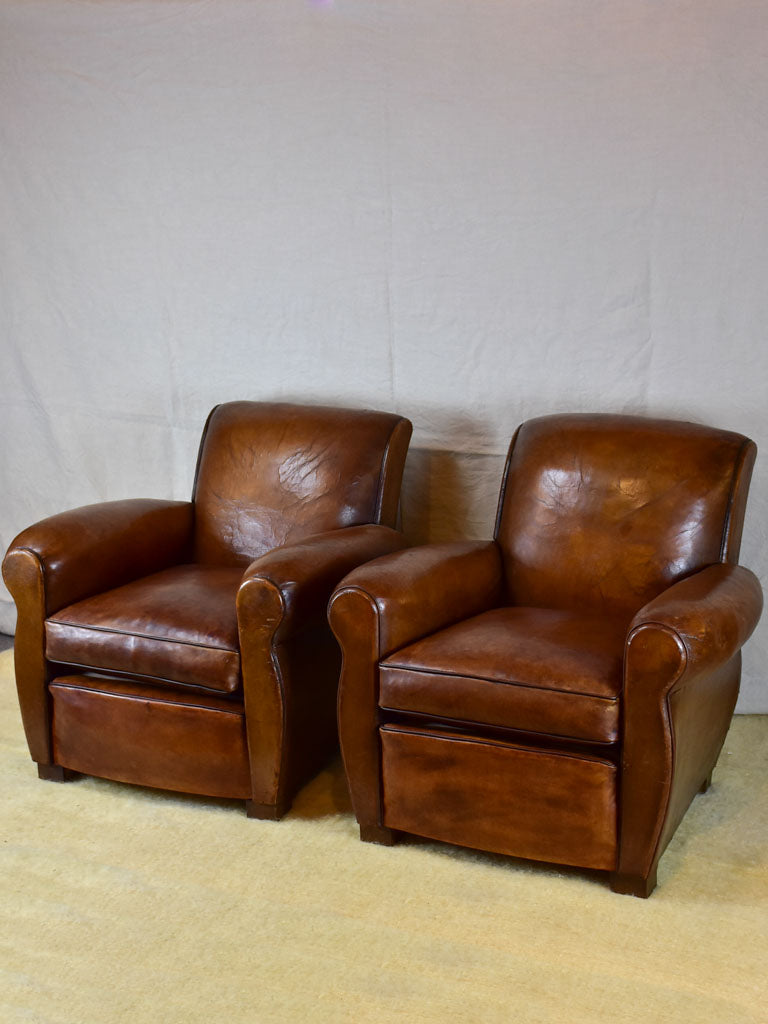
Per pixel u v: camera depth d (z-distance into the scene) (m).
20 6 3.60
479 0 3.10
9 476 4.02
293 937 2.29
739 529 2.79
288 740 2.71
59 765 2.94
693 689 2.40
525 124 3.12
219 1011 2.07
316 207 3.40
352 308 3.44
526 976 2.15
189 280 3.61
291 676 2.69
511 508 3.01
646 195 3.05
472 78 3.15
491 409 3.35
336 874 2.51
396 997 2.10
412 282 3.35
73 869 2.54
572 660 2.42
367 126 3.29
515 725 2.41
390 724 2.56
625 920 2.33
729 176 2.97
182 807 2.82
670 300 3.10
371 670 2.53
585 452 2.92
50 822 2.76
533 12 3.05
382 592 2.52
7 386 3.94
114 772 2.86
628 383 3.20
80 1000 2.10
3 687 3.56
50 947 2.26
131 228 3.64
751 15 2.87
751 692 3.26
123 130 3.57
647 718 2.29
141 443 3.81
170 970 2.19
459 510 3.45
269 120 3.39
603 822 2.39
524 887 2.46
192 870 2.54
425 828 2.57
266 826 2.72
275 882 2.48
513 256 3.22
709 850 2.59
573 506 2.91
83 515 3.05
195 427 3.72
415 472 3.48
